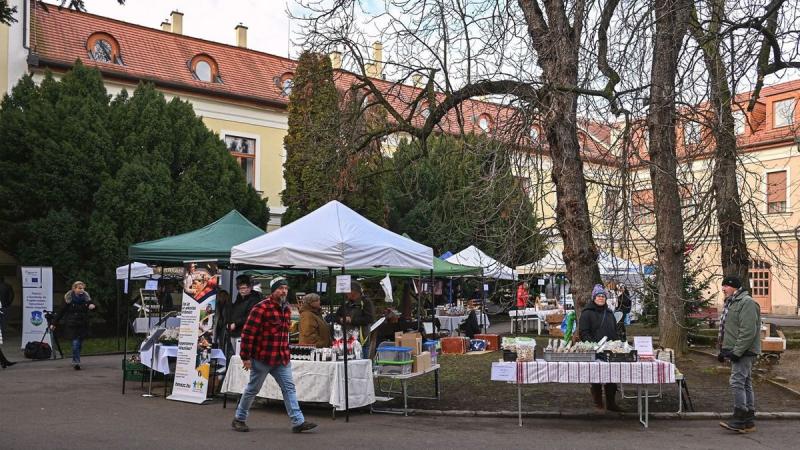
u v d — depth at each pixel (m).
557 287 30.09
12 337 20.48
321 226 9.71
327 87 20.09
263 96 28.59
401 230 27.36
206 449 7.05
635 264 12.06
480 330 21.48
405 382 9.30
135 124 21.36
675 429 8.34
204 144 22.47
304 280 23.69
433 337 11.95
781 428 8.41
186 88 26.34
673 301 14.54
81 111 20.20
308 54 14.86
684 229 12.52
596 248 11.16
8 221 19.64
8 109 20.44
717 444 7.50
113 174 20.66
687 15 10.34
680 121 10.66
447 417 9.12
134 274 18.89
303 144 22.66
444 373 13.30
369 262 9.58
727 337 8.33
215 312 10.36
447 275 19.25
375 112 16.28
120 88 25.08
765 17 10.10
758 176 12.64
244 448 7.13
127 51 25.95
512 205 11.29
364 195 23.95
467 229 13.34
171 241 12.31
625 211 10.23
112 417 8.84
